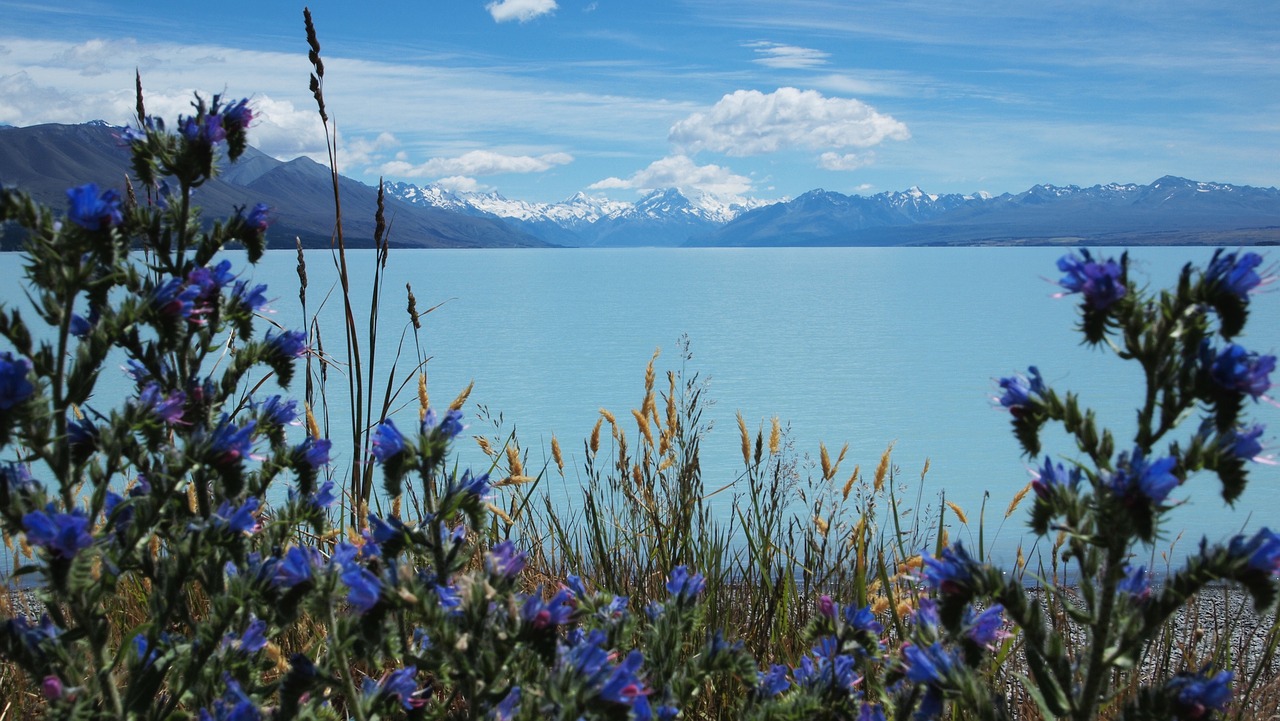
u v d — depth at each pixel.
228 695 3.43
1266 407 22.14
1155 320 2.95
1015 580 3.10
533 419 30.39
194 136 3.74
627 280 170.12
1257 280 2.79
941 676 3.21
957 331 67.19
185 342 3.72
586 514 6.86
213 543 3.42
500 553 3.14
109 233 3.32
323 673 3.25
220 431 3.47
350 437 20.69
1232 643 6.87
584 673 2.94
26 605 4.98
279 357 3.96
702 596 5.18
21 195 3.26
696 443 6.74
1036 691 3.09
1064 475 3.04
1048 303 100.81
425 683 3.82
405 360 48.56
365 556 3.49
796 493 7.61
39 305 3.30
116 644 4.59
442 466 3.43
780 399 36.09
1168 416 2.93
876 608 5.40
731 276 192.12
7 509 3.11
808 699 3.58
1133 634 2.96
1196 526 15.74
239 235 3.90
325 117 6.42
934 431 28.92
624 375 43.31
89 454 3.58
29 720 4.32
